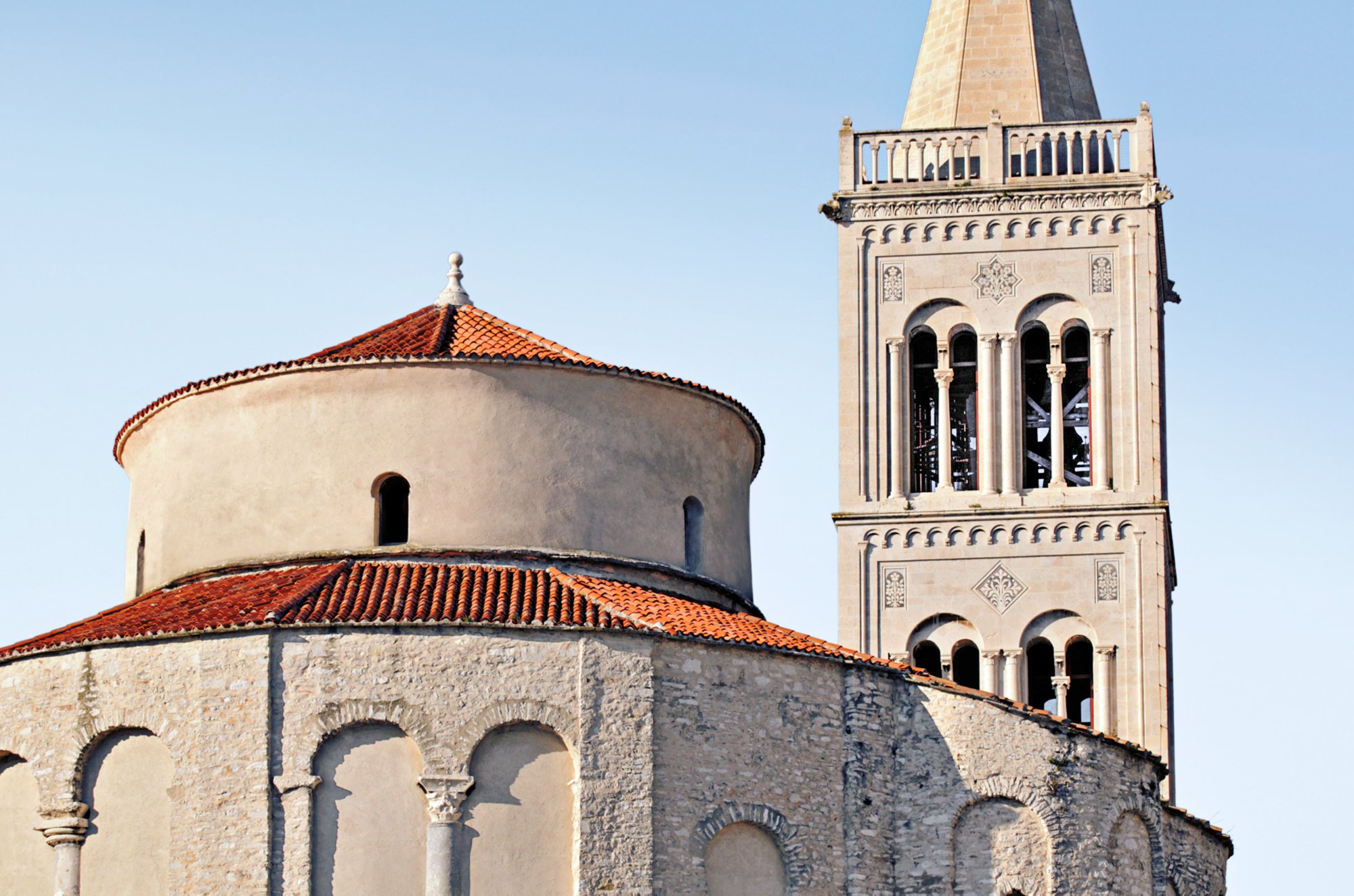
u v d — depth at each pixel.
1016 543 107.50
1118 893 84.75
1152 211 110.38
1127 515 107.12
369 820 77.50
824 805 81.81
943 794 83.56
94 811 79.56
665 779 78.94
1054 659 106.56
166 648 79.38
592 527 85.94
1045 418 110.75
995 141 111.88
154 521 88.69
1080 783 84.31
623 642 79.19
